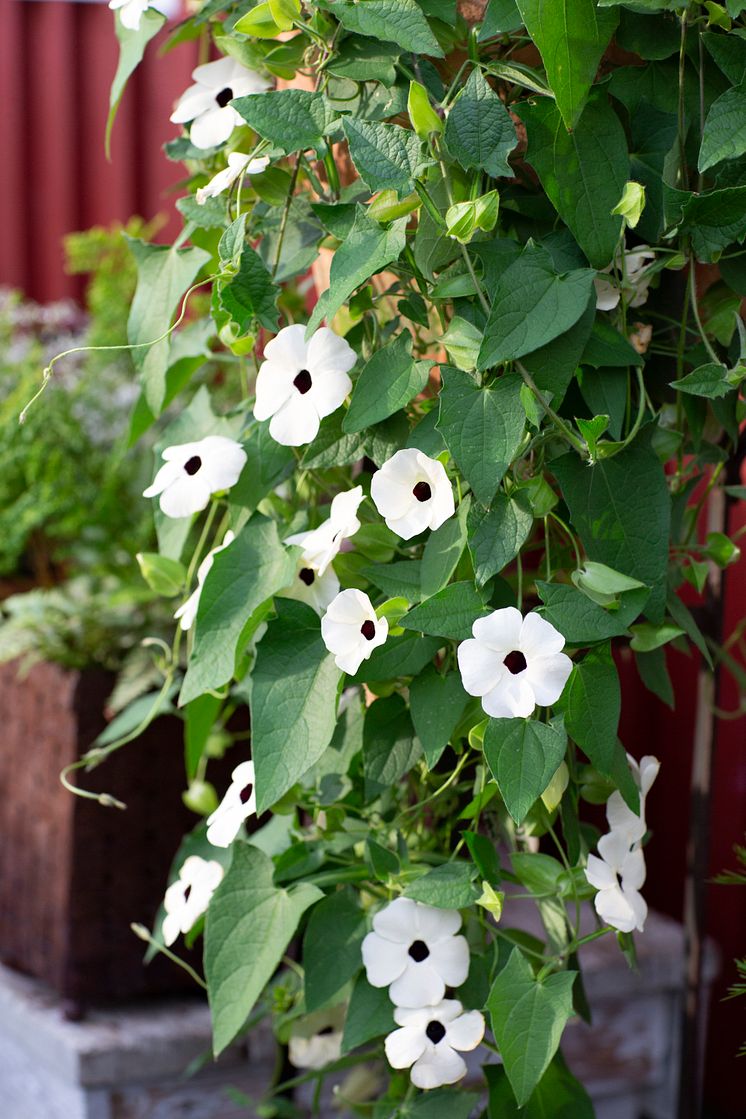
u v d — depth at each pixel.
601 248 0.92
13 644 1.30
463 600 0.91
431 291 0.94
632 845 0.97
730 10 0.91
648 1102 1.39
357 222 0.92
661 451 0.97
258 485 0.99
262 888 0.99
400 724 0.98
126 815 1.27
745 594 1.42
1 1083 1.37
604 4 0.90
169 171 2.34
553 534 1.00
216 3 1.02
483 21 0.94
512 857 0.96
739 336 0.99
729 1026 1.50
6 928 1.36
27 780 1.31
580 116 0.92
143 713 1.20
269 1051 1.28
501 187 0.96
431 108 0.91
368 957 0.96
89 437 1.62
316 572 0.97
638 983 1.35
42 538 1.61
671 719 1.59
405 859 0.99
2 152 2.32
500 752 0.89
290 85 1.08
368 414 0.93
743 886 1.48
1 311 1.92
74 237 1.88
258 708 0.94
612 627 0.90
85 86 2.35
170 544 1.07
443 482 0.92
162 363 1.04
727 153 0.90
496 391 0.90
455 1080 0.95
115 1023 1.27
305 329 0.96
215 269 1.06
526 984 0.93
